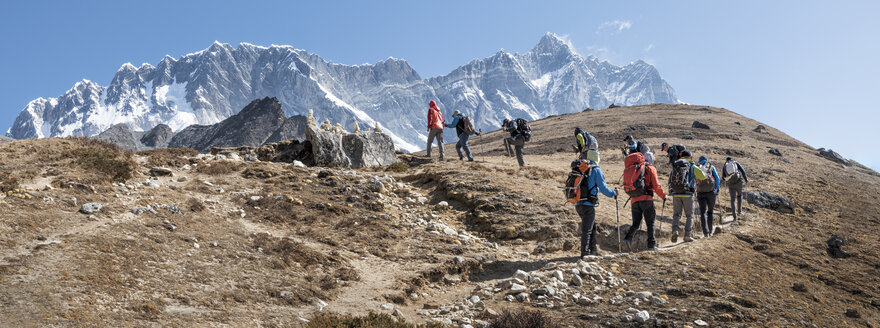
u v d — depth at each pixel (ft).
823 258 35.91
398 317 20.74
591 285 25.59
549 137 140.26
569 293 24.29
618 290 25.04
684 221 42.52
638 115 182.80
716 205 50.52
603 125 153.17
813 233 42.70
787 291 27.78
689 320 21.30
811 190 61.00
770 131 147.84
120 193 32.45
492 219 38.27
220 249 25.35
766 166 76.69
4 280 17.31
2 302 15.92
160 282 20.04
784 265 33.32
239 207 35.09
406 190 46.26
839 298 28.81
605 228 37.11
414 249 31.37
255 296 20.80
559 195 44.70
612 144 108.17
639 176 32.60
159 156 46.34
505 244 35.14
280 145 61.77
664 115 177.78
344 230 33.60
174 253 23.40
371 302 22.68
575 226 36.81
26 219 23.41
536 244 35.09
